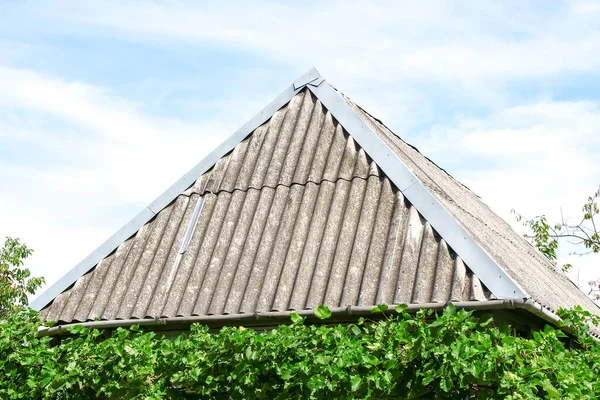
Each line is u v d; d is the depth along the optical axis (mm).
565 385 6426
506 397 6227
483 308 7410
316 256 8828
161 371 7770
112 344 8195
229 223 9781
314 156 9852
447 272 7879
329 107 10297
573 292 12734
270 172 10023
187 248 9812
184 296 9234
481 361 6410
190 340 7793
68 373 8273
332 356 6930
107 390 8117
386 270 8203
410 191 8781
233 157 10633
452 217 8281
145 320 9180
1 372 8773
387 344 6867
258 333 8742
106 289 9938
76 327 8641
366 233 8711
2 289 20625
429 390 6707
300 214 9281
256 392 7297
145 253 10078
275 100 10938
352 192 9180
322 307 7348
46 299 10406
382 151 9359
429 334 6664
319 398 6977
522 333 8383
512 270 8289
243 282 8992
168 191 10719
